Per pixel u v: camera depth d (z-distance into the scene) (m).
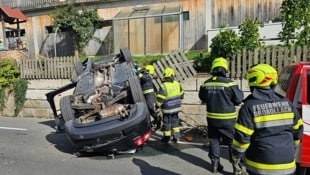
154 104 7.56
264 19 14.31
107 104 6.70
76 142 5.95
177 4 15.75
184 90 8.54
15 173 5.35
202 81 8.34
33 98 11.23
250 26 8.31
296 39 8.12
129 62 8.41
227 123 4.83
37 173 5.30
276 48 7.62
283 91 4.74
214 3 15.17
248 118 2.87
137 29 15.30
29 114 11.35
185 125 8.38
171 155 5.98
